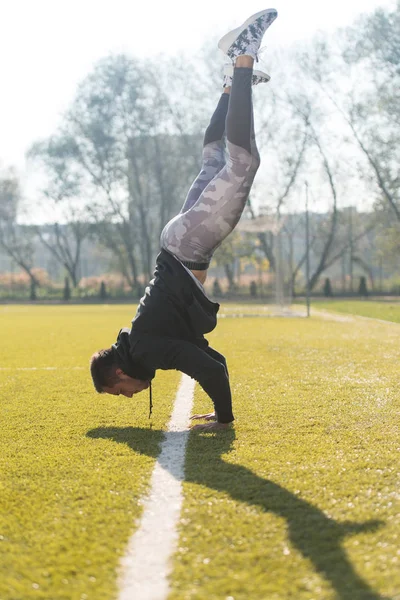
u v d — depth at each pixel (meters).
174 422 4.34
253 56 3.79
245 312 21.39
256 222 20.20
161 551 2.16
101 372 3.92
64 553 2.16
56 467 3.19
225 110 4.19
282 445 3.56
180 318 3.70
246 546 2.16
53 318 19.83
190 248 3.71
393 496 2.62
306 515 2.44
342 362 7.37
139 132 41.09
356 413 4.41
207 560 2.06
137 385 3.95
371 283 40.19
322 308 24.16
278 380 6.04
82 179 43.19
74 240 50.62
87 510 2.56
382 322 15.53
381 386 5.58
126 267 46.53
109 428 4.15
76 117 41.81
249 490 2.75
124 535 2.30
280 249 20.97
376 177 36.78
